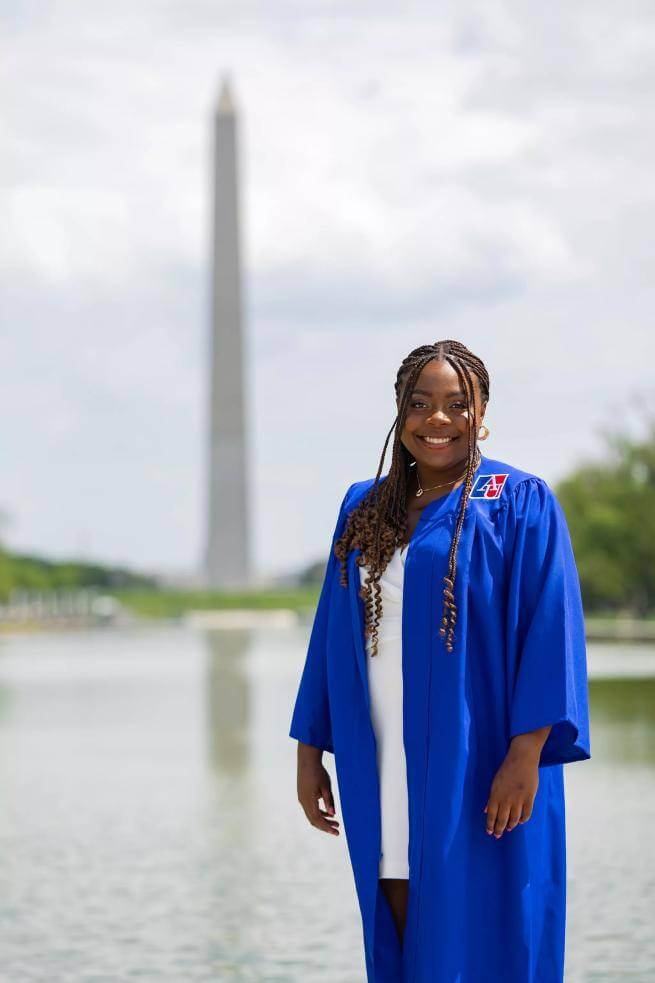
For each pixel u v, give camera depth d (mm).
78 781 18219
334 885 11297
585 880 11289
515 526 4957
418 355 5207
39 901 10828
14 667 49219
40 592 133250
